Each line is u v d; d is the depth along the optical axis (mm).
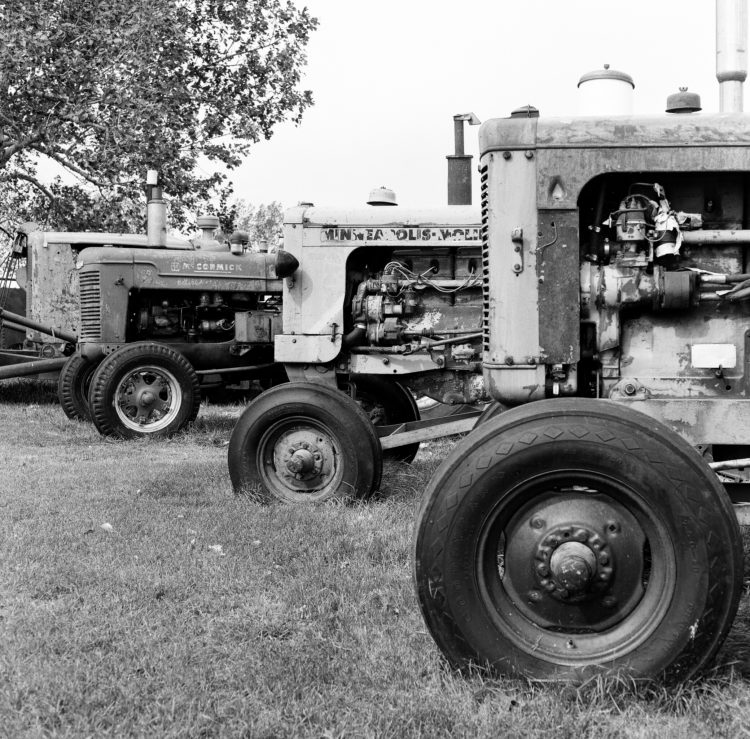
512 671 2621
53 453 8078
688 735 2371
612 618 2660
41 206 21500
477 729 2430
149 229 10625
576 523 2664
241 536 4551
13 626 3268
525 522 2729
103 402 8844
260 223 43062
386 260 6414
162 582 3770
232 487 5633
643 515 2627
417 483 6273
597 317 3236
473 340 6059
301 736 2434
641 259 3188
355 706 2594
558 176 3105
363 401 7008
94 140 18422
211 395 12750
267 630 3240
